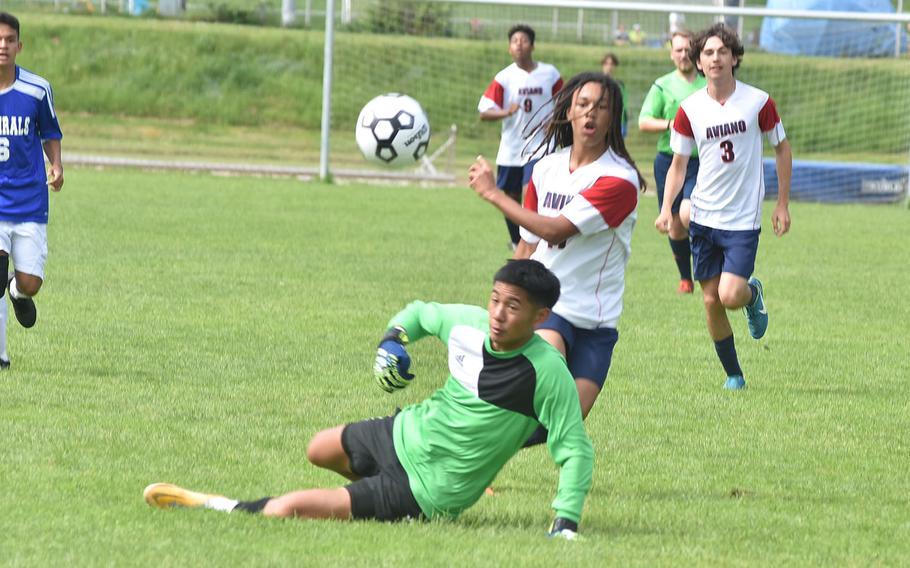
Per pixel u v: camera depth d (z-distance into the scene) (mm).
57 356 28062
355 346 30719
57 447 20344
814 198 80438
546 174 19281
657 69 109625
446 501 16562
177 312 34250
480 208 67125
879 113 100375
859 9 102688
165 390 25250
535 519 17594
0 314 26453
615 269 19203
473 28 109312
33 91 27141
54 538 15445
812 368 30625
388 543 15539
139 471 19172
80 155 87125
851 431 24281
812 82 102312
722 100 27516
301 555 14977
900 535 17500
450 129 101125
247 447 21109
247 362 28375
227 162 89438
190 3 131625
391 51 107125
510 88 48531
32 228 27266
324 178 78750
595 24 119812
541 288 15602
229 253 46062
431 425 16422
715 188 27500
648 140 102000
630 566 15086
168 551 14992
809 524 17906
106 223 52750
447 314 16578
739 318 37594
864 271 48406
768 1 104625
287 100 110812
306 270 42875
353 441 17000
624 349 32188
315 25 124250
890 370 30609
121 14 122625
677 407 25922
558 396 16000
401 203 67812
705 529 17406
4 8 120500
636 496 19297
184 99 110125
